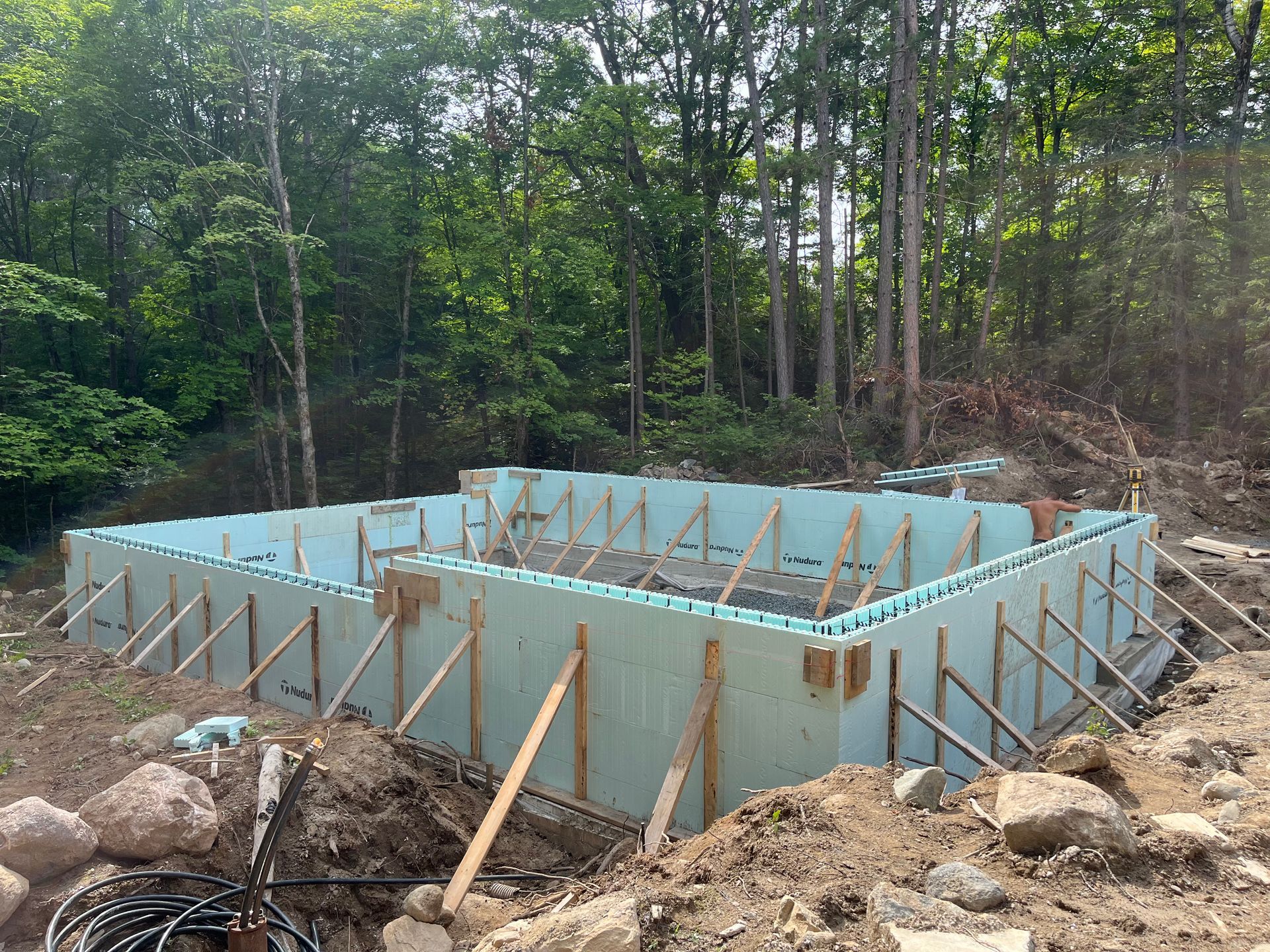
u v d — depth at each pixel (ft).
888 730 21.24
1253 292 63.87
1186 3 71.31
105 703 26.37
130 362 76.23
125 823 15.56
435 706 27.30
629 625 22.71
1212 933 10.46
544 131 79.87
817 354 99.04
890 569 42.93
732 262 87.30
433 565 26.91
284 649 27.94
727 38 82.69
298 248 61.87
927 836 13.55
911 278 65.41
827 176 70.90
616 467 77.61
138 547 36.50
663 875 13.98
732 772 21.18
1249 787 15.15
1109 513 37.22
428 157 74.59
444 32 70.69
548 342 77.10
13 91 58.13
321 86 67.77
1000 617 25.93
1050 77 76.89
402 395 78.38
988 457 61.62
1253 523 53.16
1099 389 74.13
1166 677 35.86
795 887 12.24
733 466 72.28
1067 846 12.19
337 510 47.85
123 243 79.25
